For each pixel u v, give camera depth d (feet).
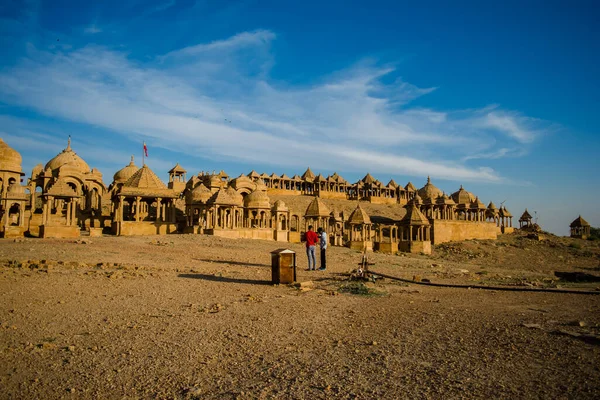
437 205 262.47
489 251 200.95
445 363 22.66
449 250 199.31
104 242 96.58
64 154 180.86
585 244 245.65
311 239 69.87
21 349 25.14
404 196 370.12
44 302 37.58
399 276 70.69
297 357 24.04
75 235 110.42
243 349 25.59
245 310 36.65
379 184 358.43
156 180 147.74
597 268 165.58
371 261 99.14
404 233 233.55
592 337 27.35
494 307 40.24
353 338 28.02
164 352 24.97
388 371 21.54
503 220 285.43
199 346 26.16
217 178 215.72
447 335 28.66
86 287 45.21
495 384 19.49
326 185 343.87
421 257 165.07
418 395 18.38
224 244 110.11
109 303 38.24
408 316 35.09
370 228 200.23
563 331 29.32
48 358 23.76
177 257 79.87
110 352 24.91
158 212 144.15
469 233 238.68
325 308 38.19
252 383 20.16
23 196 120.88
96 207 184.75
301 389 19.30
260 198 188.85
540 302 44.14
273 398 18.35
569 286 65.05
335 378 20.65
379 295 46.24
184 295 43.09
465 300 44.78
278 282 51.72
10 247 78.43
